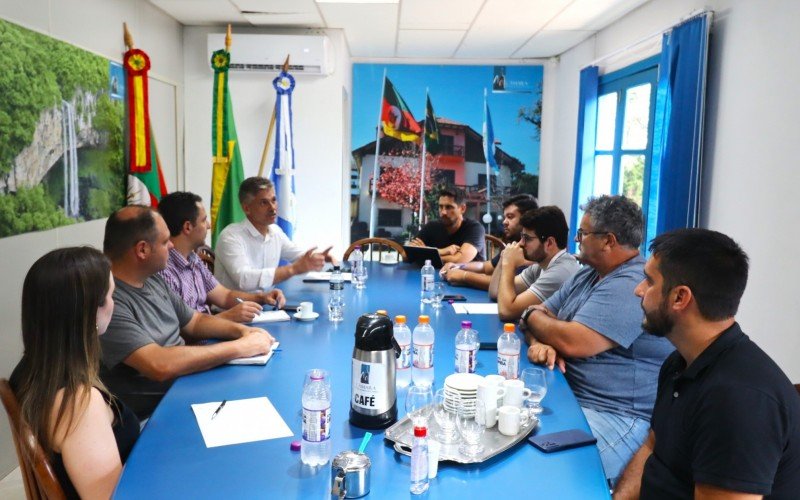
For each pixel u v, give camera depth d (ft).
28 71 8.77
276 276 10.16
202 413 4.97
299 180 16.01
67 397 3.96
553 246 8.41
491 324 8.02
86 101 10.62
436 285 10.43
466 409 4.79
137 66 12.15
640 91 13.66
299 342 7.01
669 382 4.35
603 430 5.89
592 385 6.38
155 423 4.78
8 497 8.05
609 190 15.30
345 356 6.50
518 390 4.72
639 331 6.15
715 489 3.47
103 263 4.28
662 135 11.36
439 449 4.10
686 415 3.92
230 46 14.52
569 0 12.63
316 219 16.10
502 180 19.89
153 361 5.83
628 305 6.16
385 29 15.51
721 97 10.10
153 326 6.59
